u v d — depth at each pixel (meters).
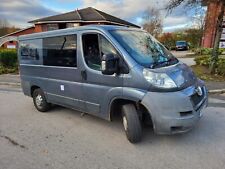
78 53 4.54
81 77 4.53
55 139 4.30
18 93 8.63
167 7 11.04
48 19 24.59
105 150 3.82
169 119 3.44
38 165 3.42
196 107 3.61
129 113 3.83
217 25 10.00
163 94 3.45
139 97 3.59
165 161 3.43
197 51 26.58
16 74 13.40
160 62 4.04
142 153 3.68
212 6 10.52
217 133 4.31
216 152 3.64
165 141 4.05
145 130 4.47
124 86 3.80
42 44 5.42
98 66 4.21
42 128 4.88
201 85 4.16
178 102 3.43
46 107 5.89
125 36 4.25
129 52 3.87
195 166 3.27
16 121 5.38
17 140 4.30
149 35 4.94
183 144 3.93
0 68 14.36
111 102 4.05
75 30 4.61
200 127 4.59
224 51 13.09
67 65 4.83
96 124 4.98
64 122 5.19
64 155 3.69
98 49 4.21
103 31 4.15
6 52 14.95
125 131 4.09
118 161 3.47
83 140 4.23
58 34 4.95
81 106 4.73
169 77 3.54
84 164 3.41
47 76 5.43
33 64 5.80
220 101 6.45
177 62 4.45
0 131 4.77
